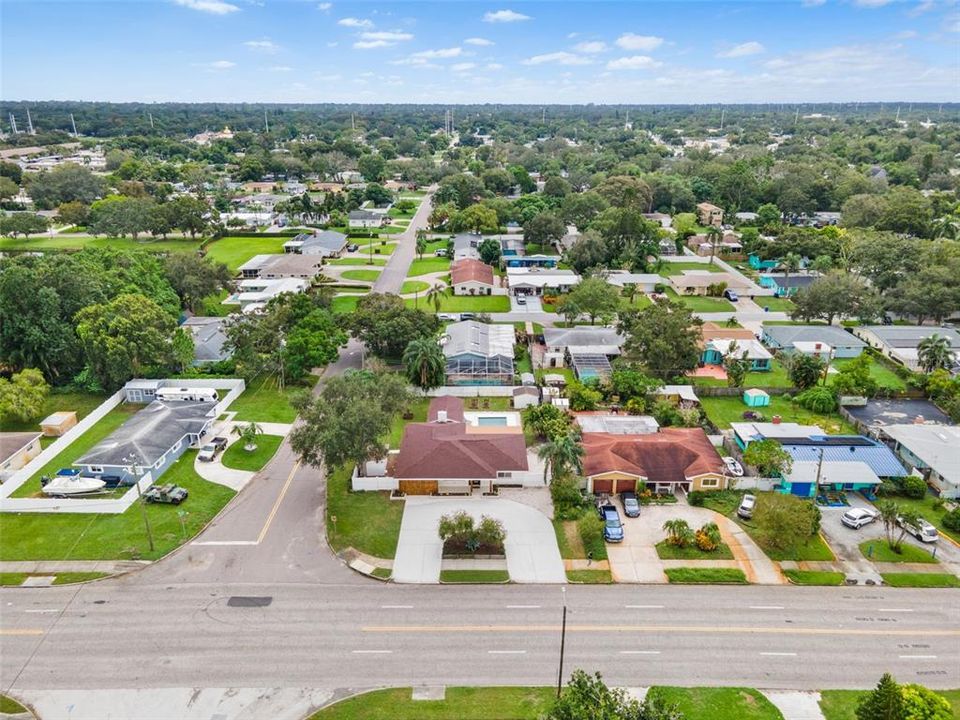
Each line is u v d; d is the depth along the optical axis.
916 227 153.38
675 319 89.62
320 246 161.12
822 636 48.25
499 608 50.81
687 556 56.78
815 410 83.06
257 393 88.94
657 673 44.66
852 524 60.53
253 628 48.56
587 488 65.88
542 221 164.38
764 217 192.00
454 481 65.44
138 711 41.44
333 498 64.81
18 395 75.62
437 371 85.44
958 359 94.44
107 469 67.06
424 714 41.16
